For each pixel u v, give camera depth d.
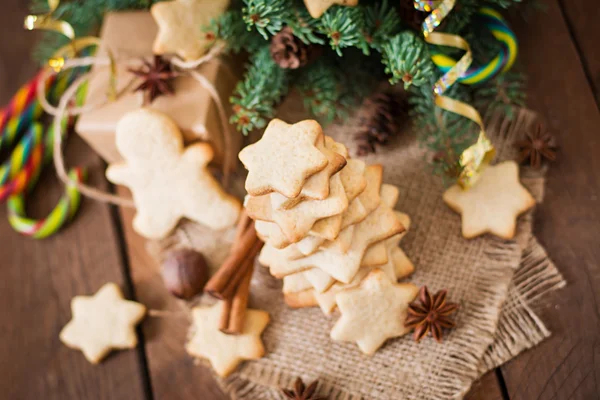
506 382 0.55
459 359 0.55
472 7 0.54
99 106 0.58
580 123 0.59
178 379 0.59
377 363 0.56
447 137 0.56
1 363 0.61
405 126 0.60
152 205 0.59
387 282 0.54
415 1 0.49
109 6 0.61
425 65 0.51
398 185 0.59
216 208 0.58
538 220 0.58
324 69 0.58
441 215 0.58
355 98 0.61
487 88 0.59
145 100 0.58
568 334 0.55
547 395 0.55
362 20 0.52
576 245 0.57
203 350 0.57
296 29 0.52
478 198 0.57
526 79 0.60
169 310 0.60
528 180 0.58
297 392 0.55
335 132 0.61
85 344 0.59
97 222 0.63
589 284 0.56
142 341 0.60
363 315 0.55
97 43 0.59
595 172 0.58
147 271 0.61
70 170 0.64
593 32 0.61
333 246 0.52
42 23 0.56
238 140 0.61
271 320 0.58
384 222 0.53
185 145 0.59
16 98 0.63
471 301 0.56
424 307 0.55
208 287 0.56
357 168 0.51
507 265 0.57
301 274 0.55
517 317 0.56
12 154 0.64
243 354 0.57
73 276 0.62
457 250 0.58
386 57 0.53
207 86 0.57
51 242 0.63
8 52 0.67
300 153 0.48
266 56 0.56
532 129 0.59
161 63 0.57
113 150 0.61
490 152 0.54
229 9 0.57
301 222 0.49
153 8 0.55
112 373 0.60
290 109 0.61
